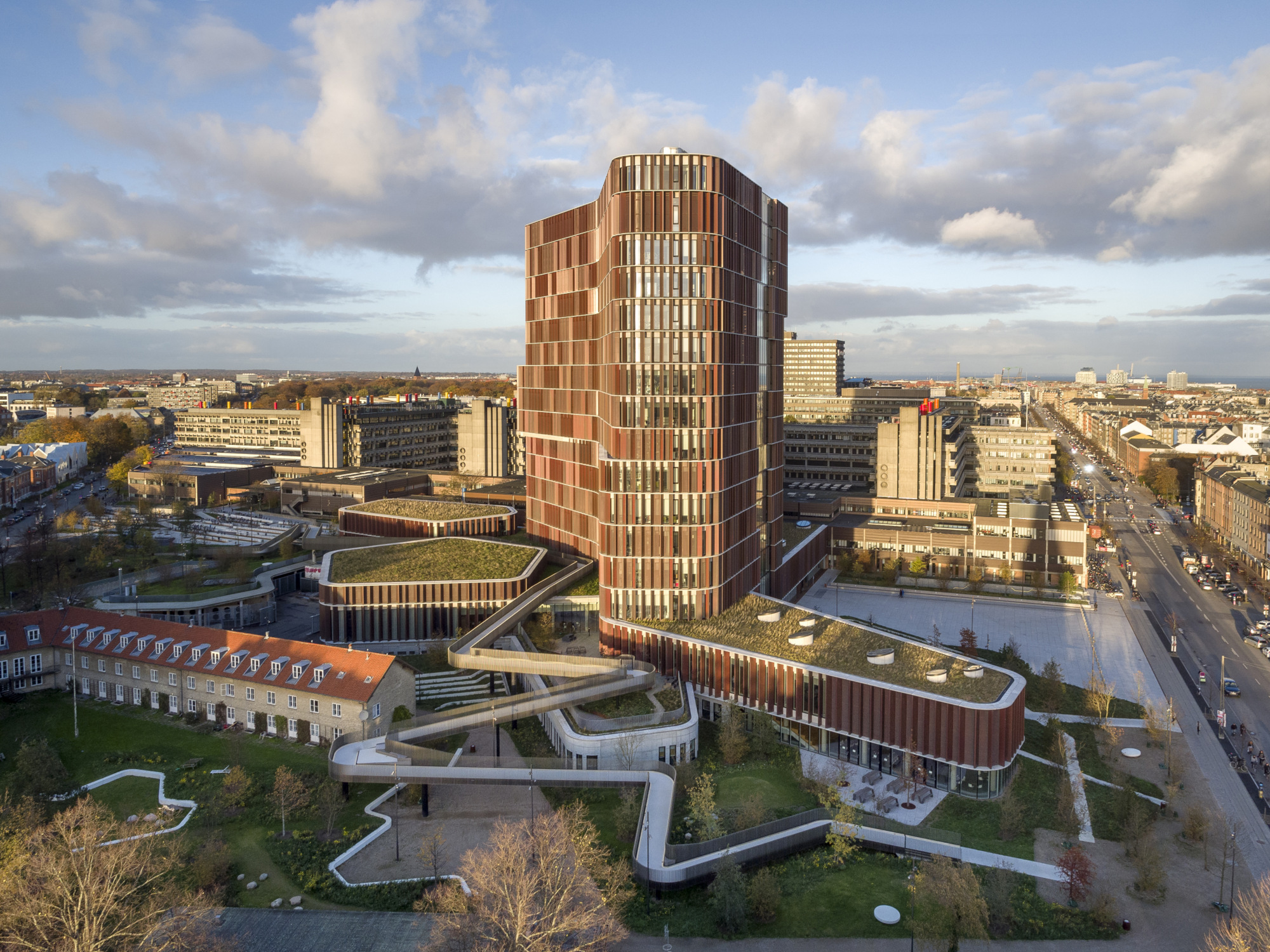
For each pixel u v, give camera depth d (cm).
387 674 9119
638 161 10894
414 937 6106
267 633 13200
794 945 6116
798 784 8556
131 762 8800
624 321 11019
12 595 14225
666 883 6681
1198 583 17512
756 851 7119
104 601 12769
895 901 6606
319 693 9075
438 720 8700
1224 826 7956
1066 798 7969
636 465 11156
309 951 5953
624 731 8956
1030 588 16725
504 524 16838
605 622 11362
